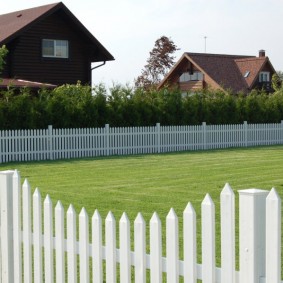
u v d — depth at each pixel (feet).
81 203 51.08
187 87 253.03
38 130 106.32
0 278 24.63
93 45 160.76
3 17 161.99
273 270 14.79
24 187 23.02
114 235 19.34
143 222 18.33
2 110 105.70
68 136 110.22
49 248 21.95
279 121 148.15
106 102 120.88
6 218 23.89
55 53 155.43
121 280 19.13
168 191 58.18
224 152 117.60
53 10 151.53
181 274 17.40
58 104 112.68
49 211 21.85
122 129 117.60
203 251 16.43
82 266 20.61
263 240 15.20
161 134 123.34
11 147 102.94
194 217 16.76
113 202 51.34
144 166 86.89
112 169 82.74
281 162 91.35
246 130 138.21
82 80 160.86
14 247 23.89
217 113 136.98
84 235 20.45
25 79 149.59
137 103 123.75
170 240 17.46
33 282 23.98
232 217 15.66
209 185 62.90
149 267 18.37
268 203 14.89
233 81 247.70
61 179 70.49
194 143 128.98
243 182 65.87
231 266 15.71
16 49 147.95
